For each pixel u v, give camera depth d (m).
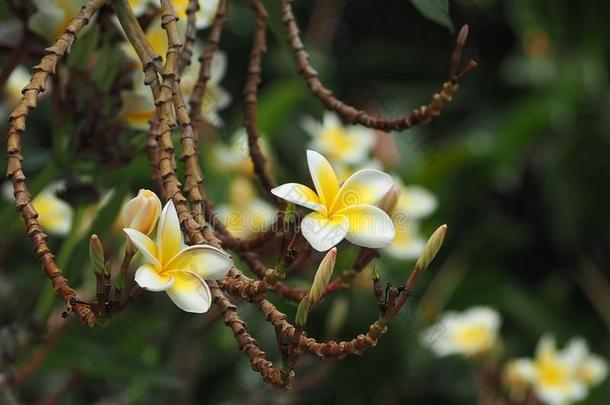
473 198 3.72
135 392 2.37
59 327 1.88
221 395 2.88
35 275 2.49
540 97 3.84
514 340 3.51
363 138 2.83
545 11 3.29
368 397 3.13
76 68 1.73
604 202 3.83
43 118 2.96
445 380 3.22
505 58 4.33
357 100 4.29
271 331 2.42
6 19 1.77
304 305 1.41
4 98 2.21
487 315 2.77
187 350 2.51
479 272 3.59
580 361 2.69
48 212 2.18
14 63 1.76
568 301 3.88
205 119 1.84
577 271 3.94
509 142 3.58
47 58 1.47
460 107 4.23
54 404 2.16
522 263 4.07
